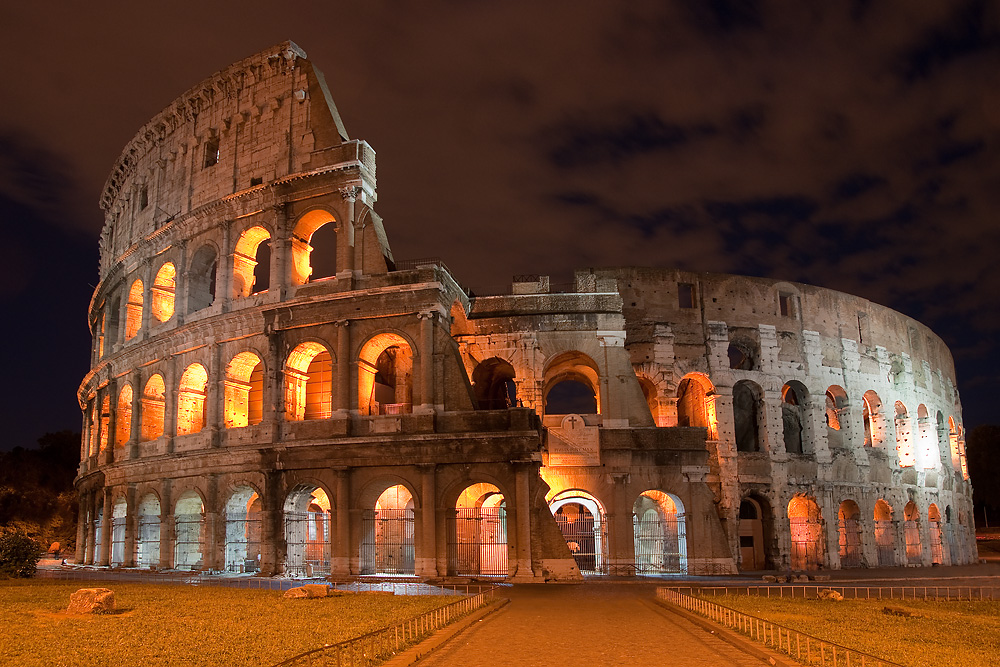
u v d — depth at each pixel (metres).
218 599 36.28
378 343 56.22
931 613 31.25
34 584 46.16
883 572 64.31
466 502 58.59
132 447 65.06
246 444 55.78
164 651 22.16
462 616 28.73
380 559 60.59
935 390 91.12
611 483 59.59
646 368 67.38
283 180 58.72
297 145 60.53
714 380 68.44
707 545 58.34
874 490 75.69
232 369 60.44
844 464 73.62
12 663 20.53
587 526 68.69
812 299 75.69
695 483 59.56
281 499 54.00
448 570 50.06
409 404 63.03
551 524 49.94
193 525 61.81
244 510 59.34
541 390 61.25
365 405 55.56
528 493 49.78
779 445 69.38
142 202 74.25
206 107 67.44
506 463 50.56
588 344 62.09
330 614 30.23
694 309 69.81
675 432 60.44
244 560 58.91
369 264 55.69
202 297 65.44
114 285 75.06
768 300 72.75
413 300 53.72
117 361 69.75
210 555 56.56
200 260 65.38
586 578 53.22
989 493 121.12
